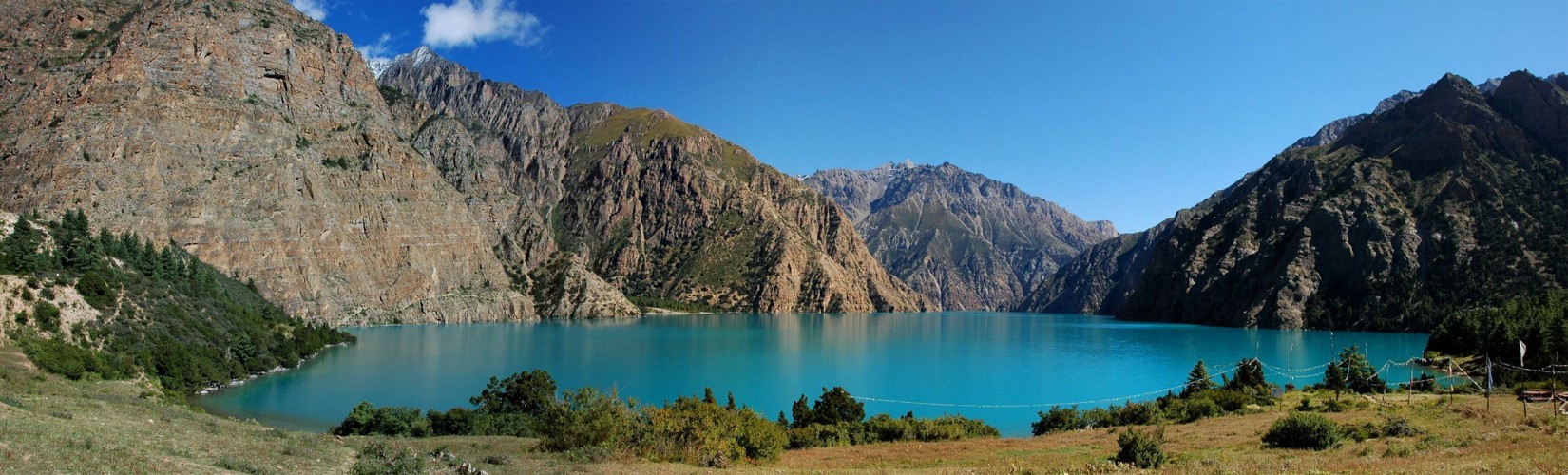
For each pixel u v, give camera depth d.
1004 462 45.62
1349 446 46.44
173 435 34.53
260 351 108.06
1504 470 28.19
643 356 143.75
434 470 35.44
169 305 98.00
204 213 168.75
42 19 193.38
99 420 35.16
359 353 135.88
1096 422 73.31
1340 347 170.25
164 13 197.12
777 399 96.62
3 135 161.75
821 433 62.06
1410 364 126.88
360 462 34.16
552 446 47.88
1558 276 198.88
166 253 121.62
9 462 22.62
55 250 96.00
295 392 88.31
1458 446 41.34
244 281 171.38
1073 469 37.59
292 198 195.62
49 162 151.38
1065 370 130.50
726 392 100.94
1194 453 46.31
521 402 69.75
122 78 176.75
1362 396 79.06
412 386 97.31
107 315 83.69
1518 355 101.00
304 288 190.88
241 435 40.16
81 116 162.50
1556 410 53.84
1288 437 48.16
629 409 50.22
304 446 38.19
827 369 129.00
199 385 82.00
